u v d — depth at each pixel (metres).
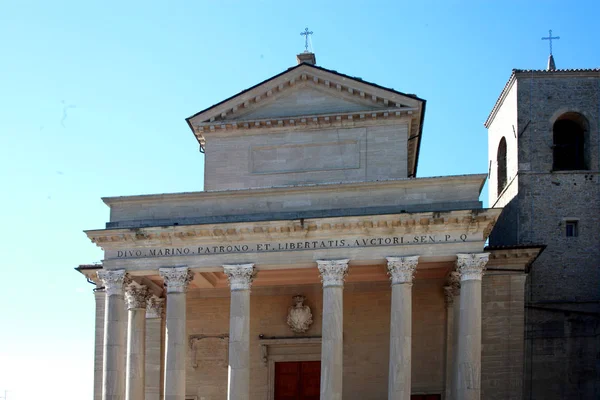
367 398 53.50
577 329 54.69
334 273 45.97
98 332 56.78
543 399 53.81
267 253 47.12
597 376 53.81
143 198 50.31
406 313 44.91
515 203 58.12
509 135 61.19
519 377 51.03
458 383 44.16
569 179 57.94
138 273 48.88
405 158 51.69
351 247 46.25
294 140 52.97
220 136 53.78
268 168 52.94
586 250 56.72
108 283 48.47
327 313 45.59
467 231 45.53
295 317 54.69
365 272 52.28
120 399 47.50
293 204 48.81
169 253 48.25
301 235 46.84
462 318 44.53
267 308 55.69
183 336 47.25
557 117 59.03
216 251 47.78
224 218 49.00
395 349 44.62
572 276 56.31
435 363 52.81
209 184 53.19
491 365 51.41
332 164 52.34
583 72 58.97
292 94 53.72
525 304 55.50
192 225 47.34
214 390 55.03
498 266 52.44
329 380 44.78
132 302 51.41
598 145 58.22
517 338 51.50
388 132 52.12
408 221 45.47
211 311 56.03
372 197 48.03
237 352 46.16
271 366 55.12
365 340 54.25
